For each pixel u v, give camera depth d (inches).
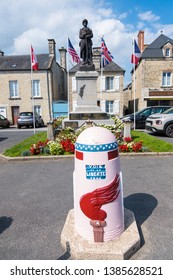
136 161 249.3
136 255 98.7
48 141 316.2
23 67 994.7
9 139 462.3
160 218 128.0
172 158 259.9
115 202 100.4
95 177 96.2
